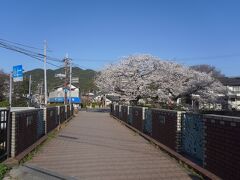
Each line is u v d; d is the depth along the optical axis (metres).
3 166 9.41
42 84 85.81
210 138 8.94
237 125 7.46
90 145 15.41
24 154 11.24
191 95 50.72
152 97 50.31
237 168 7.41
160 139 14.97
